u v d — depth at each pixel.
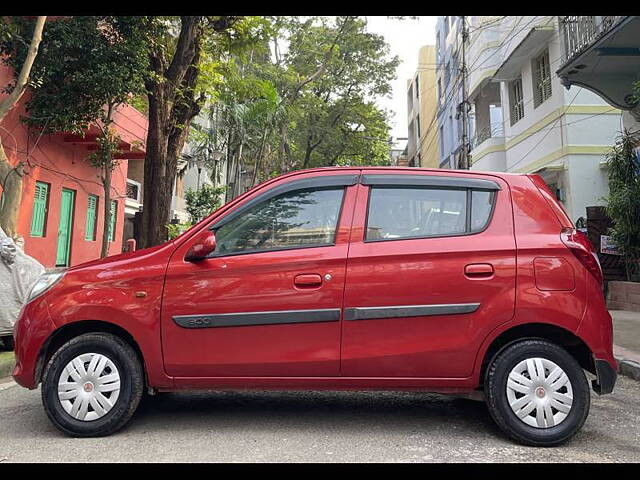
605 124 13.41
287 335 3.69
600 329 3.66
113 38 10.85
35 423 4.15
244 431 3.91
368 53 26.20
